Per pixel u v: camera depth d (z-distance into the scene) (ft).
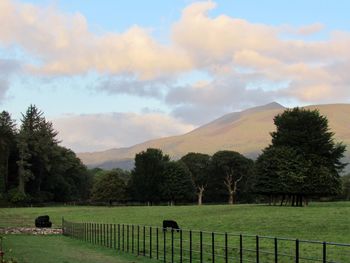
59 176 586.86
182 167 584.81
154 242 144.46
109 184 586.04
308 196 358.84
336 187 350.84
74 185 647.56
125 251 128.67
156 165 585.22
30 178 543.39
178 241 143.13
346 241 138.62
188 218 243.81
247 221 208.13
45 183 576.61
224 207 322.75
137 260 109.40
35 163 555.28
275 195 361.10
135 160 600.80
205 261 104.42
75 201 618.85
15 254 122.42
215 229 188.24
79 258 114.21
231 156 608.60
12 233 213.25
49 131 573.33
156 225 213.46
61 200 597.52
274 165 345.31
